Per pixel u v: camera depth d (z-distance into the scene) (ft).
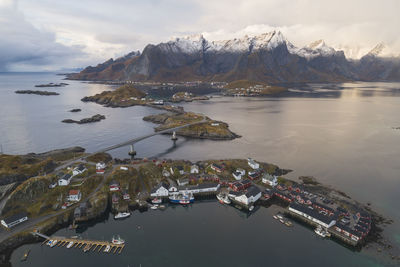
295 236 265.54
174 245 248.32
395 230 279.08
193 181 369.71
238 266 223.51
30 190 304.91
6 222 261.65
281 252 241.96
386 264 230.27
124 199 322.34
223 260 229.86
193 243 251.39
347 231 260.83
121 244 247.70
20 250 241.14
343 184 386.32
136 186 351.25
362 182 393.29
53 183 326.24
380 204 333.01
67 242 251.39
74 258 231.71
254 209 314.14
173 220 289.94
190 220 290.35
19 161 399.03
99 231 269.64
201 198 341.41
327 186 378.94
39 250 241.14
